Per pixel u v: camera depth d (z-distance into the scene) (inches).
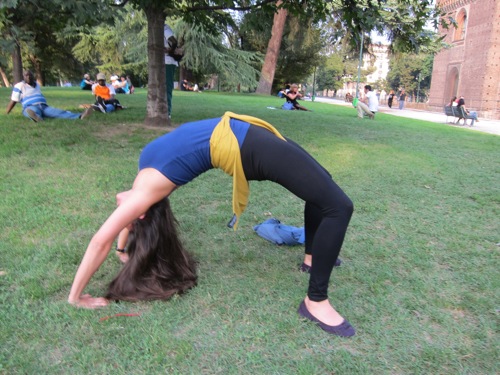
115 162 227.1
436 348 89.2
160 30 328.2
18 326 91.1
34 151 238.1
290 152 89.5
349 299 107.0
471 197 203.6
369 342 91.0
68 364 81.4
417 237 150.6
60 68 1424.7
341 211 89.9
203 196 185.0
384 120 599.8
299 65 1513.3
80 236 136.5
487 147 373.4
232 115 94.0
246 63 1237.7
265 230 143.6
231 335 91.2
